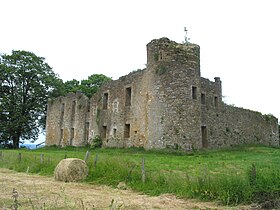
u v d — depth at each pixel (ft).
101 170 39.70
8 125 126.00
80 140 107.45
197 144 72.64
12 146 132.46
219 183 27.96
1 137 129.59
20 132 133.49
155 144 73.10
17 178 41.01
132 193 31.45
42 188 32.96
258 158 58.23
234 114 104.01
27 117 130.72
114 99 94.32
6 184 35.17
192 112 73.36
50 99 133.18
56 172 40.19
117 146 88.79
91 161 42.75
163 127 72.28
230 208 24.70
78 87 149.59
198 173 36.63
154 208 24.48
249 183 27.02
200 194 28.25
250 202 26.20
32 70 132.46
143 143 78.23
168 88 73.67
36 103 133.69
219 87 98.63
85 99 109.60
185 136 70.90
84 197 28.45
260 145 108.37
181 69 74.43
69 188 33.73
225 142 95.50
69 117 117.08
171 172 36.70
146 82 79.87
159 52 76.95
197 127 73.67
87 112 107.65
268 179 27.07
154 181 33.17
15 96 130.11
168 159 55.01
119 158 43.32
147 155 64.75
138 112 82.64
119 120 90.22
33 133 137.90
